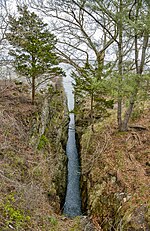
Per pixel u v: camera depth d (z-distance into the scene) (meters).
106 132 9.18
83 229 6.00
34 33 8.23
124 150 7.62
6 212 4.59
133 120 9.66
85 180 8.64
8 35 8.06
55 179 8.02
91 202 7.09
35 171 6.75
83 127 11.96
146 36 6.94
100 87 7.91
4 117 7.28
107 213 6.04
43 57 7.89
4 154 6.26
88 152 9.38
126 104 8.59
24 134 7.43
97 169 7.84
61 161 9.59
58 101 12.49
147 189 5.62
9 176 5.66
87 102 12.73
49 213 6.02
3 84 9.50
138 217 4.87
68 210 8.30
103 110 9.80
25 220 4.87
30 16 8.20
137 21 6.13
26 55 8.00
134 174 6.39
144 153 7.22
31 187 5.66
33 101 8.88
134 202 5.37
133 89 7.34
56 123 10.66
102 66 8.42
